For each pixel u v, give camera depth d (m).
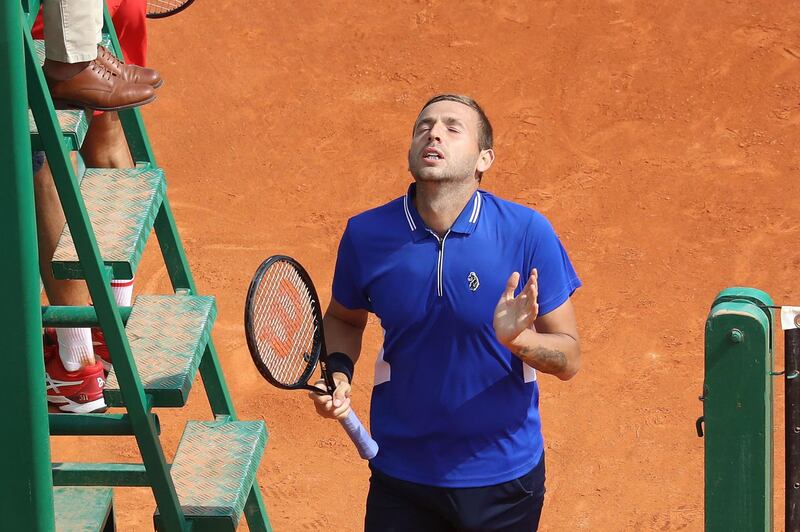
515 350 17.53
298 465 32.28
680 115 46.88
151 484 16.39
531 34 51.56
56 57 17.70
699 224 41.28
